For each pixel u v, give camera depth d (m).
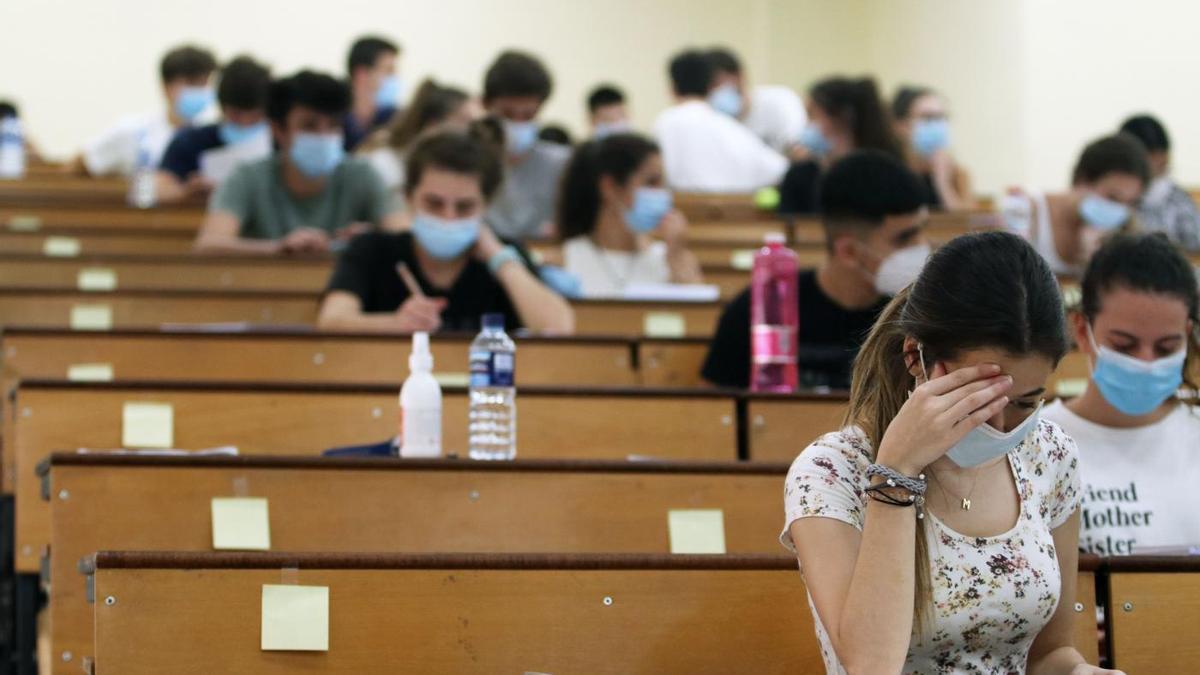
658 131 10.00
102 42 13.43
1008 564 2.67
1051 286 2.55
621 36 14.35
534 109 8.04
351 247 5.59
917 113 9.88
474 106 8.30
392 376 5.05
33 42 13.35
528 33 14.18
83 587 3.70
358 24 13.87
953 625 2.64
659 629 3.06
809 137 9.19
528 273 5.66
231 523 3.70
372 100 10.20
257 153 8.43
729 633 3.08
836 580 2.62
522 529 3.78
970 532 2.69
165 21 13.54
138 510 3.72
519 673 3.00
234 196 7.05
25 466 4.25
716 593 3.08
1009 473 2.76
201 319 5.96
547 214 8.08
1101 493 3.72
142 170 8.97
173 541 3.71
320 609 2.94
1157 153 8.30
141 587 2.89
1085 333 3.69
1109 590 3.16
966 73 13.11
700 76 10.20
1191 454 3.77
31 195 8.83
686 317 6.14
